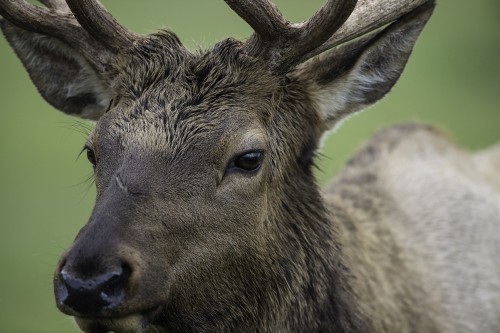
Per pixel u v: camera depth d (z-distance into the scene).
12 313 36.00
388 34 17.66
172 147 15.53
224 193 15.73
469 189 24.33
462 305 21.77
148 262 14.59
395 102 54.53
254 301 16.64
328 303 17.61
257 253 16.39
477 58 64.50
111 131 15.80
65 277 13.94
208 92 16.28
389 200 22.92
